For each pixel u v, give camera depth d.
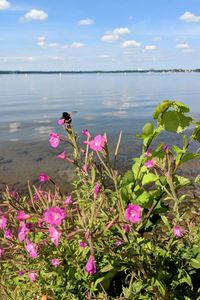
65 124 2.76
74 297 2.62
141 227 2.81
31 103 26.56
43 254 2.67
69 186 7.11
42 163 8.73
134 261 2.49
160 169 2.60
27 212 2.61
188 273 2.82
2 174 7.96
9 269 3.12
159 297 2.42
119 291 2.80
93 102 26.41
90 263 2.09
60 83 79.62
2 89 53.66
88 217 2.31
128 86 58.12
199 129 2.46
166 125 2.48
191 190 6.37
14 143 11.10
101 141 2.47
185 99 27.16
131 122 15.12
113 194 2.74
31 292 2.79
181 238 2.93
